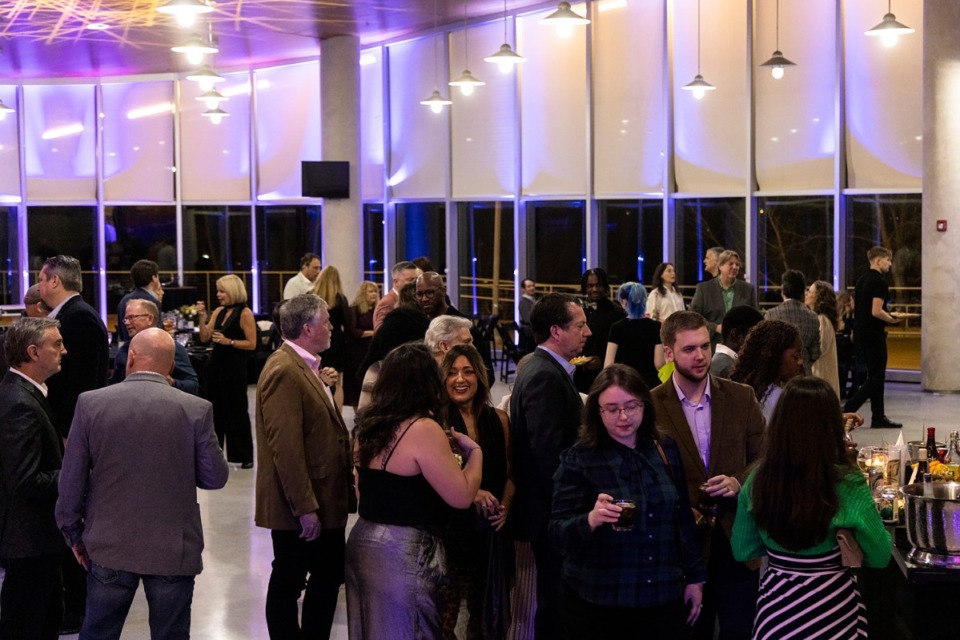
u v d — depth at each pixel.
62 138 20.88
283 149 19.80
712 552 4.00
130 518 3.94
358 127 17.11
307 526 4.33
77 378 5.21
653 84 14.64
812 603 3.37
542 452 4.04
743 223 14.20
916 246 13.12
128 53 18.11
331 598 4.62
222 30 16.25
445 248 17.48
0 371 5.73
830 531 3.34
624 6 14.82
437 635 3.82
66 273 5.31
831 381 7.83
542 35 15.77
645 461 3.58
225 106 20.19
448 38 16.95
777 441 3.36
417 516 3.78
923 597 3.76
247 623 5.40
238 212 20.41
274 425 4.33
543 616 4.15
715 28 14.06
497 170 16.52
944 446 4.76
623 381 3.53
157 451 3.96
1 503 4.31
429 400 3.81
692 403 4.05
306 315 4.45
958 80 11.99
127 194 20.81
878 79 13.07
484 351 6.34
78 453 3.95
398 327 5.73
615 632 3.59
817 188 13.53
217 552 6.67
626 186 15.05
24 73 20.20
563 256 16.03
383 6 14.88
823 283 7.88
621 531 3.44
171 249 20.78
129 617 5.46
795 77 13.56
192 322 12.50
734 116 14.03
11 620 4.38
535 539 4.09
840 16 13.16
